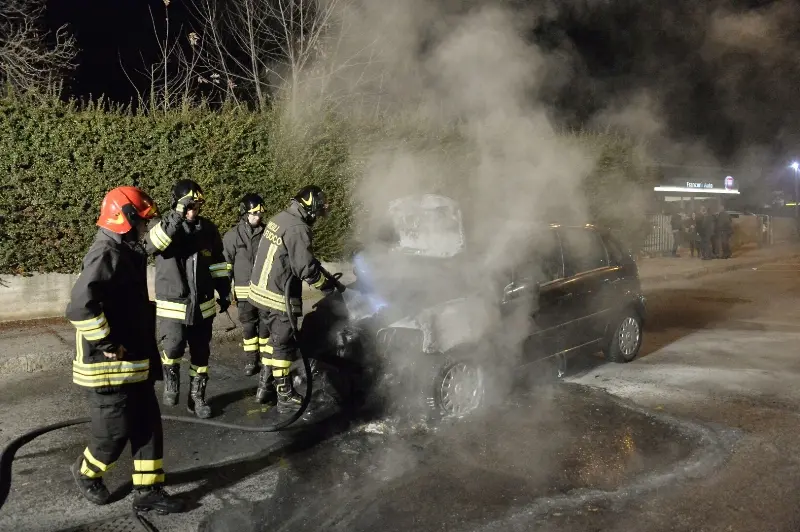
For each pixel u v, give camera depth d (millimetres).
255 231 6254
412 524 3529
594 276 6383
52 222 8250
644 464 4266
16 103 7965
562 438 4699
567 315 5996
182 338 5152
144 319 3582
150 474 3637
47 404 5461
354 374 5145
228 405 5508
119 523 3559
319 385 5617
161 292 5105
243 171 9633
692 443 4609
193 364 5203
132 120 8688
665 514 3621
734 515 3609
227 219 9547
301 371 5637
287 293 5039
